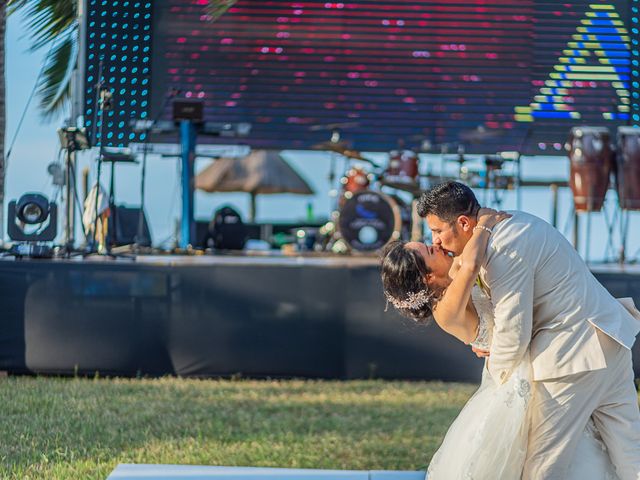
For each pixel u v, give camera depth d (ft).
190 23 44.57
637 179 38.40
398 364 29.14
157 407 25.16
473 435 14.16
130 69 34.73
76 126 33.35
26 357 28.63
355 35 45.27
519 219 13.66
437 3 44.93
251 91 45.19
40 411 24.00
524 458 13.89
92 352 28.68
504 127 45.16
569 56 44.45
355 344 29.09
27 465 18.94
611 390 13.82
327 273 29.09
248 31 44.98
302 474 16.06
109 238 33.22
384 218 43.19
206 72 44.86
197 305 28.91
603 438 14.10
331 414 25.40
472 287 13.85
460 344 29.14
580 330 13.52
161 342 28.86
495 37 44.88
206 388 27.81
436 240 14.14
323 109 45.55
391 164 45.34
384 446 22.25
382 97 45.50
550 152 45.06
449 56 45.16
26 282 28.60
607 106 44.45
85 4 33.58
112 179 34.32
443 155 45.68
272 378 29.17
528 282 13.35
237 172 64.13
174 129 42.24
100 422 23.09
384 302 29.09
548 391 13.73
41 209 29.55
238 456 20.79
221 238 48.49
